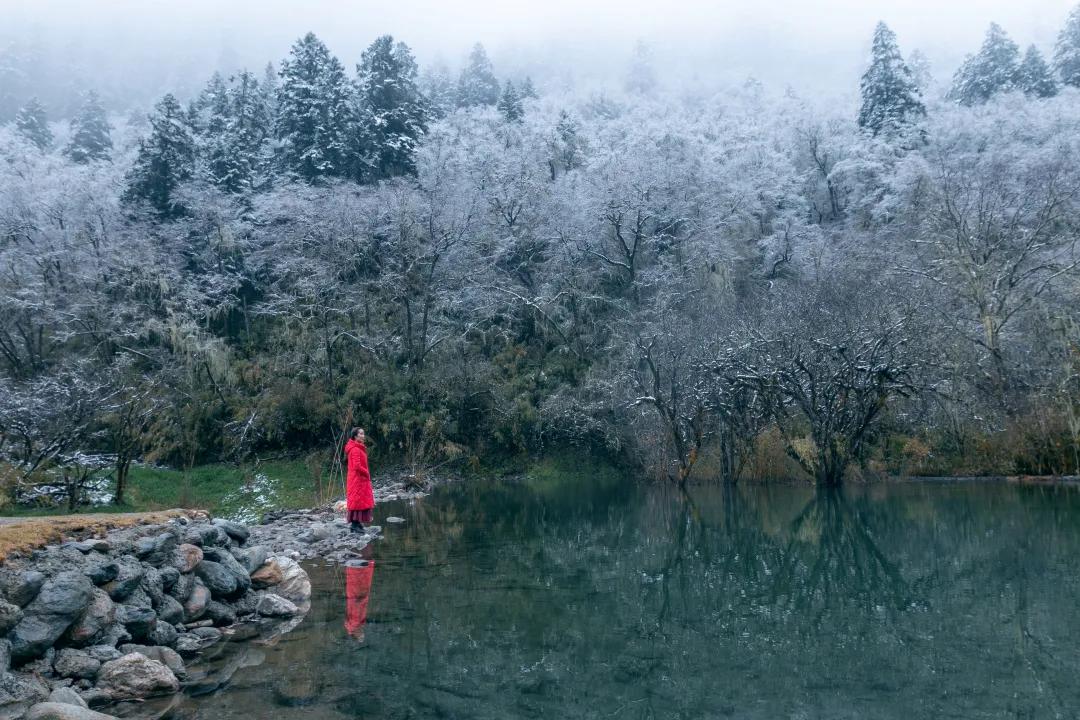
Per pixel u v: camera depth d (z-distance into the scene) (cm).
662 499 1672
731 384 1811
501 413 2650
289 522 1217
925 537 938
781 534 1023
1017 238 2288
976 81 4581
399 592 654
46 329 2767
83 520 572
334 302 2898
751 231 3162
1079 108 3456
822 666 423
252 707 373
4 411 1377
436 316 2948
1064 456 1778
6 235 2895
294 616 578
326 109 3597
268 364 2762
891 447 1973
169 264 2930
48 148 5122
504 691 390
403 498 1841
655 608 583
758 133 4003
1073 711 339
